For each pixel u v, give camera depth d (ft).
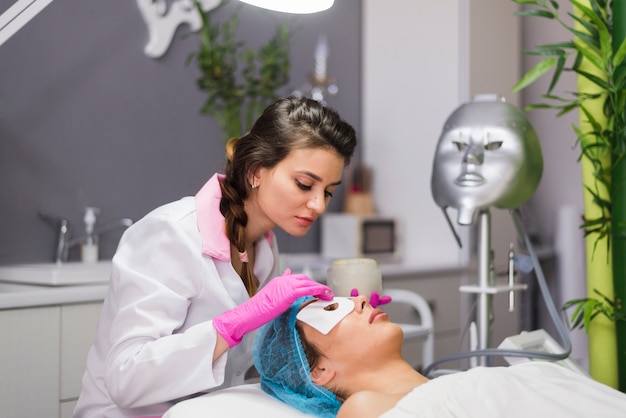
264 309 4.40
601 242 6.51
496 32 11.26
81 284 7.37
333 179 4.86
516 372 4.51
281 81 10.68
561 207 10.92
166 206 4.97
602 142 6.20
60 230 8.59
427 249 11.46
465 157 5.73
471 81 10.93
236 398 4.56
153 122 9.59
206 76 10.02
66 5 8.71
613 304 6.27
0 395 6.37
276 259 5.75
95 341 5.04
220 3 10.22
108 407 4.88
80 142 8.85
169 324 4.61
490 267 6.03
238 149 4.98
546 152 12.00
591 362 6.55
